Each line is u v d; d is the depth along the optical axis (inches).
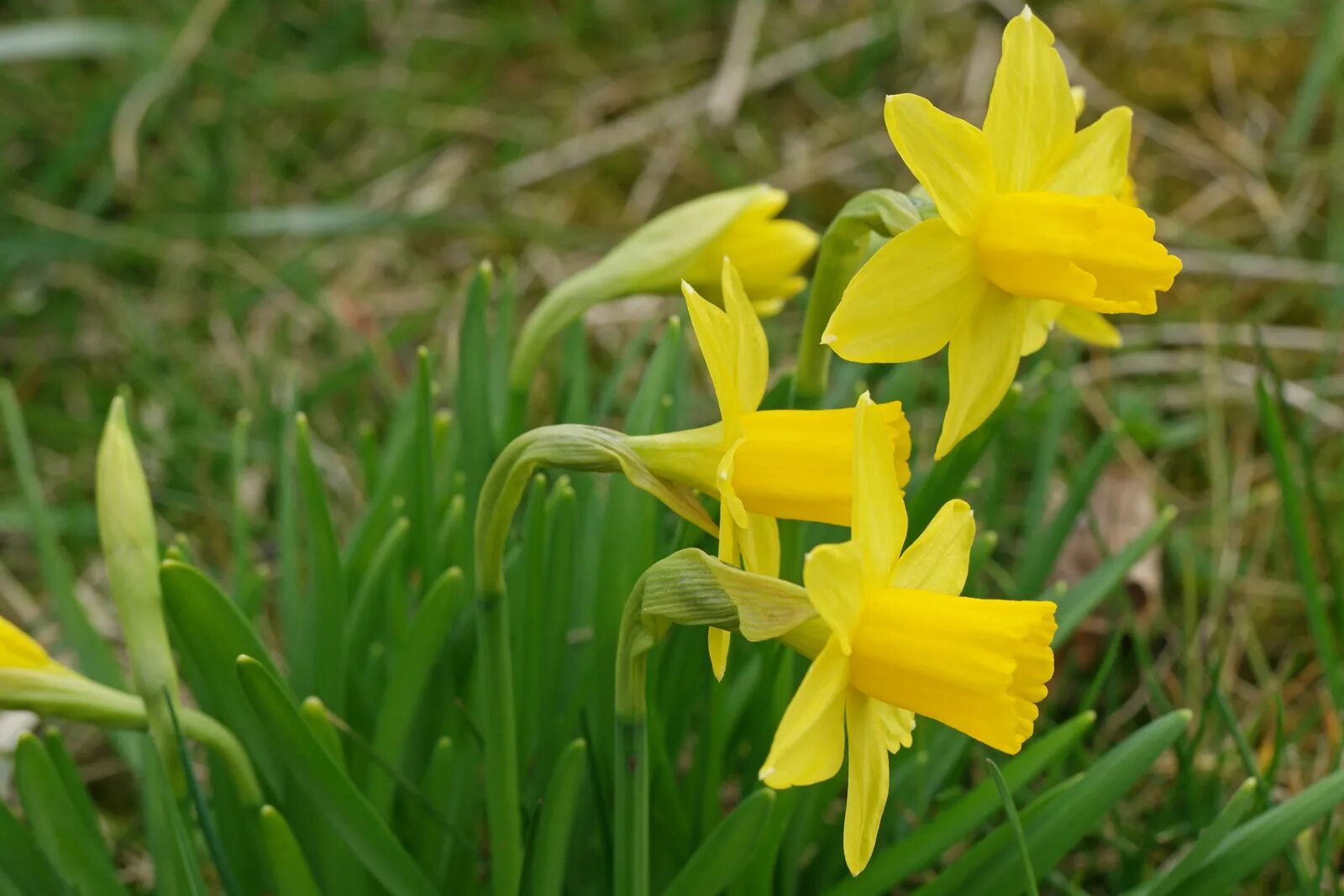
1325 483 24.4
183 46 32.6
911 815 18.6
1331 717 20.1
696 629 17.5
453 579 16.4
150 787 17.2
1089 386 26.3
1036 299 15.1
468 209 32.6
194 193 32.5
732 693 17.9
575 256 31.5
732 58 35.0
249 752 17.0
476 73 36.0
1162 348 27.7
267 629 22.5
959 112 33.4
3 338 29.9
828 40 35.6
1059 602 18.3
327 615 17.4
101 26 31.9
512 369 18.4
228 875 16.0
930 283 15.0
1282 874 19.0
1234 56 33.7
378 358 26.0
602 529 17.6
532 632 17.0
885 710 14.7
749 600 13.9
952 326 15.1
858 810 14.2
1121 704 21.1
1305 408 25.8
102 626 23.4
